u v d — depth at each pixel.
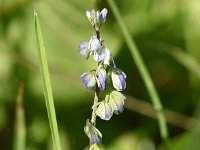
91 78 0.21
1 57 0.39
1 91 0.40
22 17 0.40
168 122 0.39
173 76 0.43
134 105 0.38
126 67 0.41
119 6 0.41
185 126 0.38
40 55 0.22
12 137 0.40
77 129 0.40
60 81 0.39
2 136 0.40
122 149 0.39
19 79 0.40
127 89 0.41
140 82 0.42
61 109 0.40
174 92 0.42
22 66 0.39
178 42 0.42
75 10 0.40
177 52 0.40
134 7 0.41
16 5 0.40
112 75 0.21
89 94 0.40
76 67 0.39
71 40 0.40
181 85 0.42
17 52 0.39
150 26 0.41
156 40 0.42
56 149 0.22
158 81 0.43
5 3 0.39
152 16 0.41
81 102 0.40
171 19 0.42
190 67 0.39
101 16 0.20
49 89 0.22
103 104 0.21
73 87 0.40
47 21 0.40
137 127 0.40
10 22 0.40
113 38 0.39
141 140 0.39
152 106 0.38
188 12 0.42
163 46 0.41
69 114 0.40
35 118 0.40
